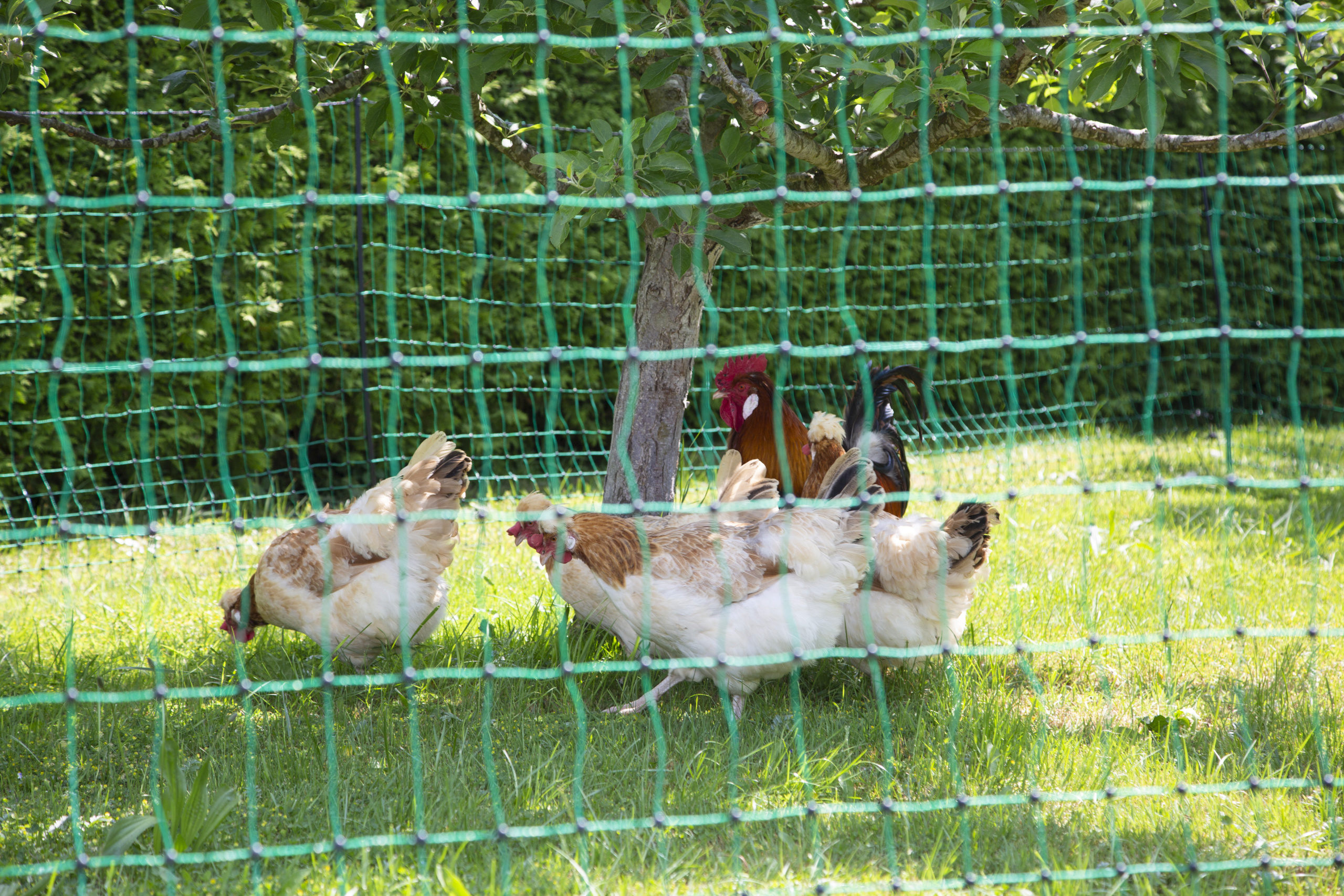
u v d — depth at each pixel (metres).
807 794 3.13
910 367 5.35
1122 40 2.99
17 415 6.97
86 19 6.70
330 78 3.85
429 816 3.04
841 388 9.12
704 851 2.94
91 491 6.90
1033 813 3.09
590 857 2.85
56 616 4.96
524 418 8.45
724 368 5.16
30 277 6.82
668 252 4.57
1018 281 9.78
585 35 3.45
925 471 7.93
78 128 3.79
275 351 7.66
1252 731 3.78
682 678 4.02
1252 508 7.10
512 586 5.25
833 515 3.86
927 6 3.08
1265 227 10.26
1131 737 3.78
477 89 3.64
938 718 3.79
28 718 3.76
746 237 3.46
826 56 3.03
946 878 2.83
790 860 2.88
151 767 3.39
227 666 4.29
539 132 6.66
